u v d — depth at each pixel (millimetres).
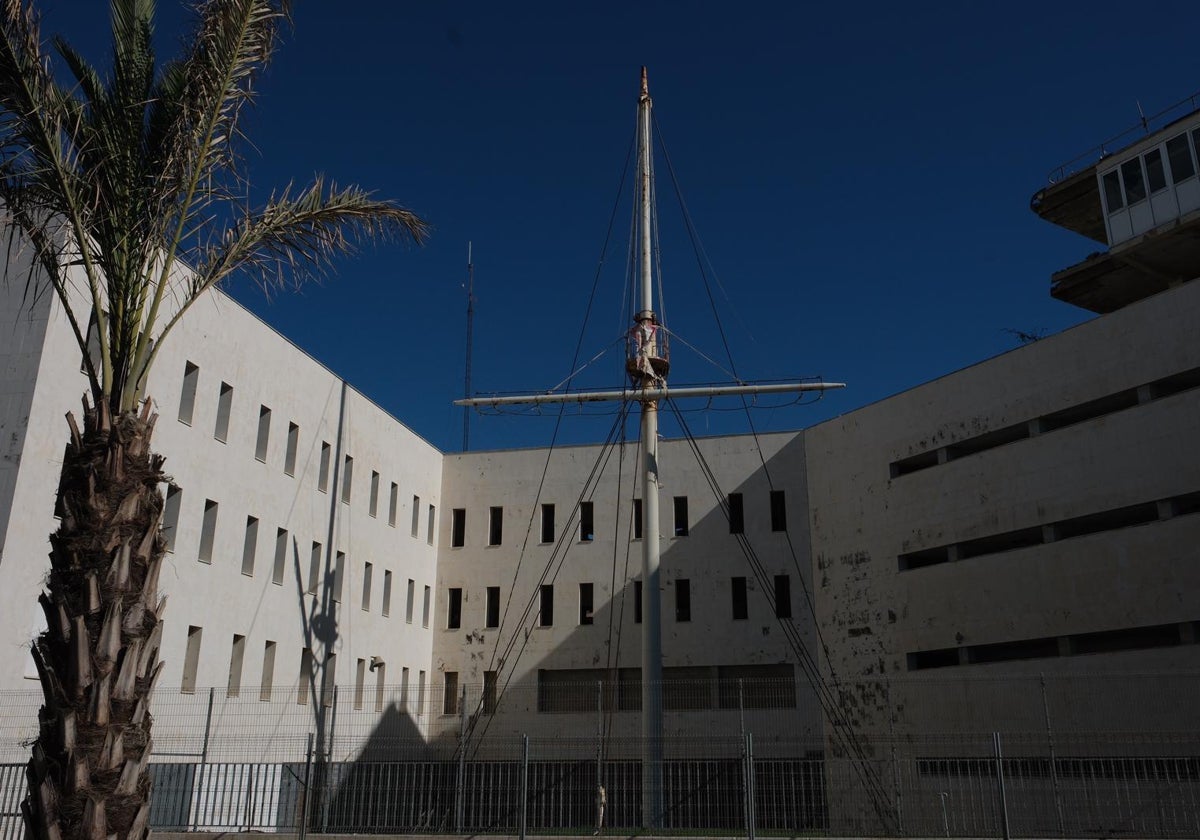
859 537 36719
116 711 9141
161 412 27281
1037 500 30859
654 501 31828
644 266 34531
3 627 21609
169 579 27156
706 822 28094
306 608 33719
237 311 31188
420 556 43000
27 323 23562
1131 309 29297
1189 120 33156
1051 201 38625
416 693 41469
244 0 10953
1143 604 27328
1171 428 27594
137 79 11008
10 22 10109
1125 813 25625
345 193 12328
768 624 39562
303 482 34219
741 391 32438
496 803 26984
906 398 36031
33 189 10812
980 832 25609
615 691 39219
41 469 22938
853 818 32844
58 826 8719
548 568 43188
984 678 29641
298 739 32188
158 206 10875
